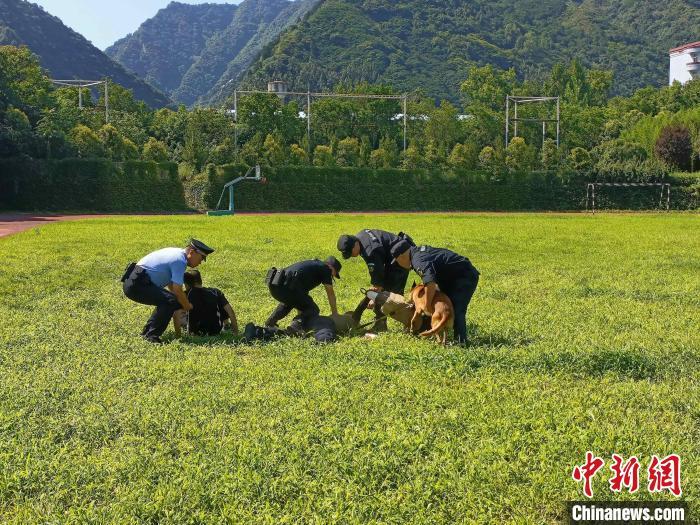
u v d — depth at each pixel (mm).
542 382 8031
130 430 6527
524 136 95375
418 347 9617
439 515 5035
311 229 37000
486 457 5859
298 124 88188
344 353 9305
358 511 5105
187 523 5016
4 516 5137
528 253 24250
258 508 5191
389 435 6273
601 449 6020
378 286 11398
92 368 8562
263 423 6617
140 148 77125
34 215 56812
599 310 12969
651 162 77250
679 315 12578
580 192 74562
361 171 72812
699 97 109438
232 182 61250
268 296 14531
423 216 55344
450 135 91375
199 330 10992
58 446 6195
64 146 66062
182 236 31031
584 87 124625
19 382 7902
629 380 8250
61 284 15773
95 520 5000
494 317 12148
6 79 71438
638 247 26812
